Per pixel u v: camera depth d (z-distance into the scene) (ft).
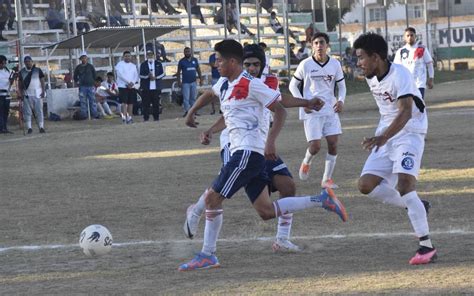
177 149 147.43
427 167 108.47
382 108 60.29
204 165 123.03
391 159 60.18
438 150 126.41
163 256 64.28
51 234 75.77
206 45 319.88
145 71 223.71
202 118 218.59
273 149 56.39
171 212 84.99
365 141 57.31
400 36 431.02
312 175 107.55
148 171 119.03
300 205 60.80
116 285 54.75
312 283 52.54
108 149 153.89
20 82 201.57
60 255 66.03
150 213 84.84
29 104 201.46
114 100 248.52
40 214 87.40
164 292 51.98
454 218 74.69
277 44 336.49
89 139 176.14
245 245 67.10
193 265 58.75
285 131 171.94
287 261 60.39
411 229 70.74
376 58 58.54
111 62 263.29
